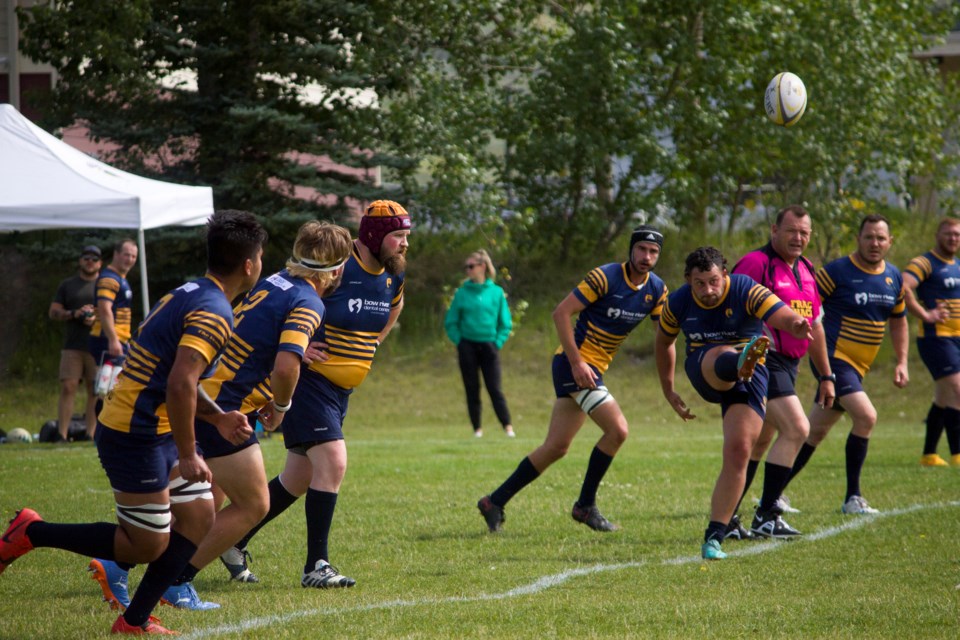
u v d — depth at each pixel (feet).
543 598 52.01
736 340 64.28
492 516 73.36
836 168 199.93
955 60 271.08
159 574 43.83
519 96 205.77
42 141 131.85
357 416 172.86
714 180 209.67
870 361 86.22
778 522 70.28
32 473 101.60
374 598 52.34
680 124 207.31
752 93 205.57
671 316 67.36
